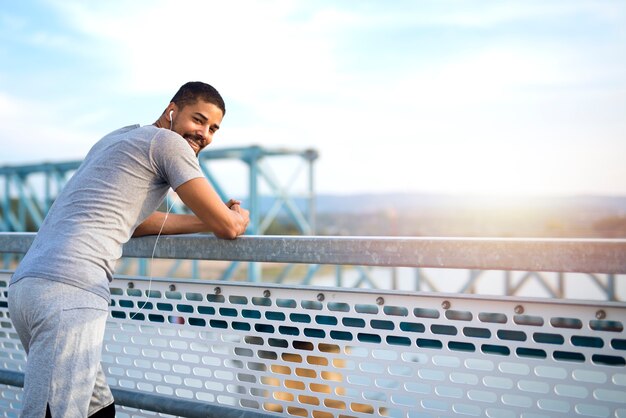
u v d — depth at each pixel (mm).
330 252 1503
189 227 1765
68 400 1421
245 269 9305
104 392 1610
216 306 1762
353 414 1583
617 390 1271
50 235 1530
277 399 1686
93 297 1490
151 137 1607
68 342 1428
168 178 1616
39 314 1437
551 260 1254
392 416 2705
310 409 1638
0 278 2146
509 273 7262
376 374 1548
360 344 1552
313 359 1709
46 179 10859
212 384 1793
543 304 1325
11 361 2135
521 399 3500
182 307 2051
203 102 1785
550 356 1337
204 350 1785
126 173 1580
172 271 9570
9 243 1974
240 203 1771
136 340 1924
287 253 1565
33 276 1470
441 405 2871
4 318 2143
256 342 1711
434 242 1374
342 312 1567
